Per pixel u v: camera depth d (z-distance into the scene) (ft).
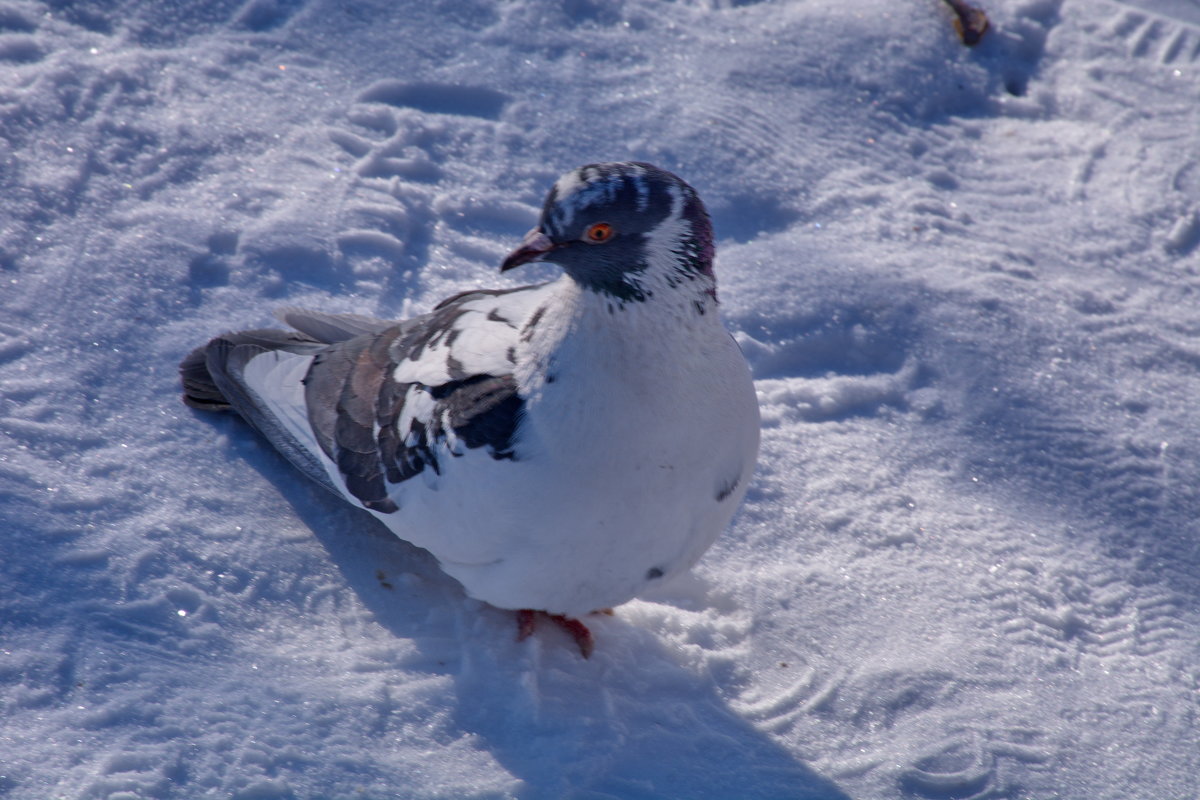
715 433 22.77
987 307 36.24
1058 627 28.37
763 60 43.09
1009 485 31.91
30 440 27.35
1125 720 26.32
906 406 33.76
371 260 34.04
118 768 21.80
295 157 36.22
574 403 21.89
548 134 38.86
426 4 41.91
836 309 35.58
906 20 45.55
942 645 27.53
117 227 32.73
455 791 22.75
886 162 41.14
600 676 25.66
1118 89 45.37
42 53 36.37
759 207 38.52
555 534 22.50
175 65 37.65
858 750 25.26
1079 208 40.75
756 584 28.43
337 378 26.78
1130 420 33.83
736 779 24.17
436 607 26.43
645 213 20.84
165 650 24.11
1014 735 25.75
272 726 23.08
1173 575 30.04
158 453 28.09
